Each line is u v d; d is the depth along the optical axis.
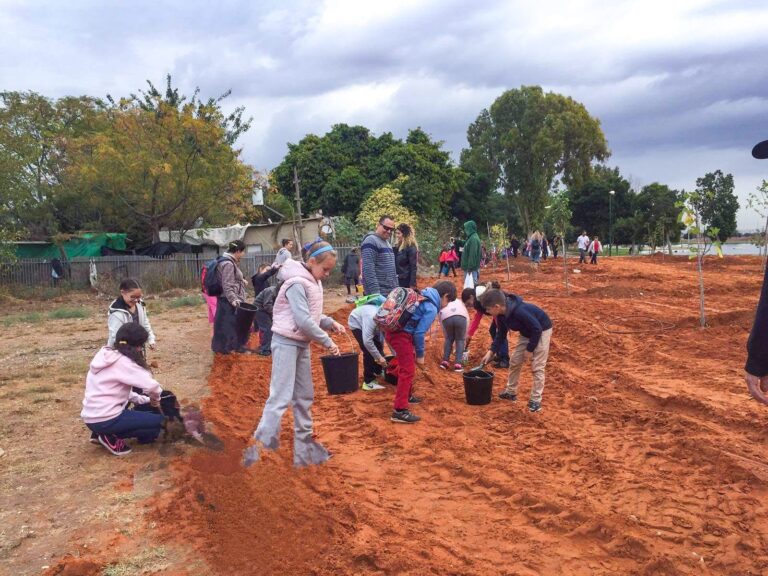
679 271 24.64
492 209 68.56
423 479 4.94
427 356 9.16
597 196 67.56
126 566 3.59
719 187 53.19
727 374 7.77
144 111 26.03
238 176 26.83
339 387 7.42
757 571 3.51
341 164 44.22
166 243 26.19
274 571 3.55
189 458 5.28
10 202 23.03
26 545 3.85
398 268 8.52
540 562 3.64
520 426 6.18
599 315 13.02
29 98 27.66
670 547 3.78
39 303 20.41
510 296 6.48
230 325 9.47
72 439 5.82
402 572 3.52
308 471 5.05
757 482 4.62
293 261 5.07
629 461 5.20
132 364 5.32
